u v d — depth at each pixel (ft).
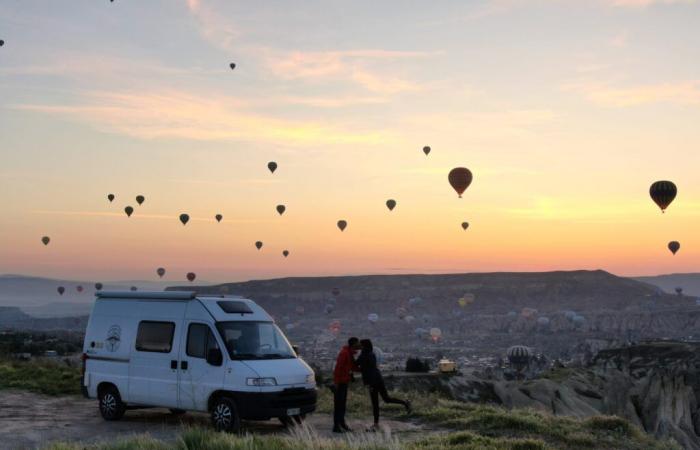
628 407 198.18
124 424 52.01
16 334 273.75
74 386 71.15
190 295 51.39
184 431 36.32
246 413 46.75
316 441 35.65
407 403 55.42
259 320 52.03
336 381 50.08
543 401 183.83
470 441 44.04
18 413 56.70
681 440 174.91
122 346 53.42
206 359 49.06
